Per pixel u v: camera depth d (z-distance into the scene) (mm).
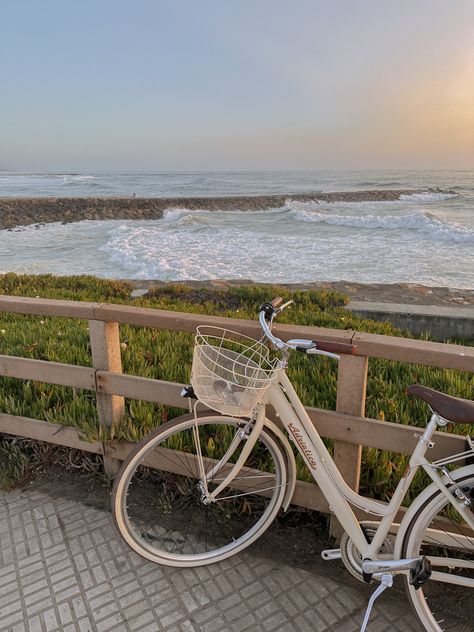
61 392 3188
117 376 2447
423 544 1999
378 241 16797
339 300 7078
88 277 8961
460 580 1714
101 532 2393
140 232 19562
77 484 2779
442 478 1603
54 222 26438
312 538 2357
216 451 2598
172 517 2512
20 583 2105
